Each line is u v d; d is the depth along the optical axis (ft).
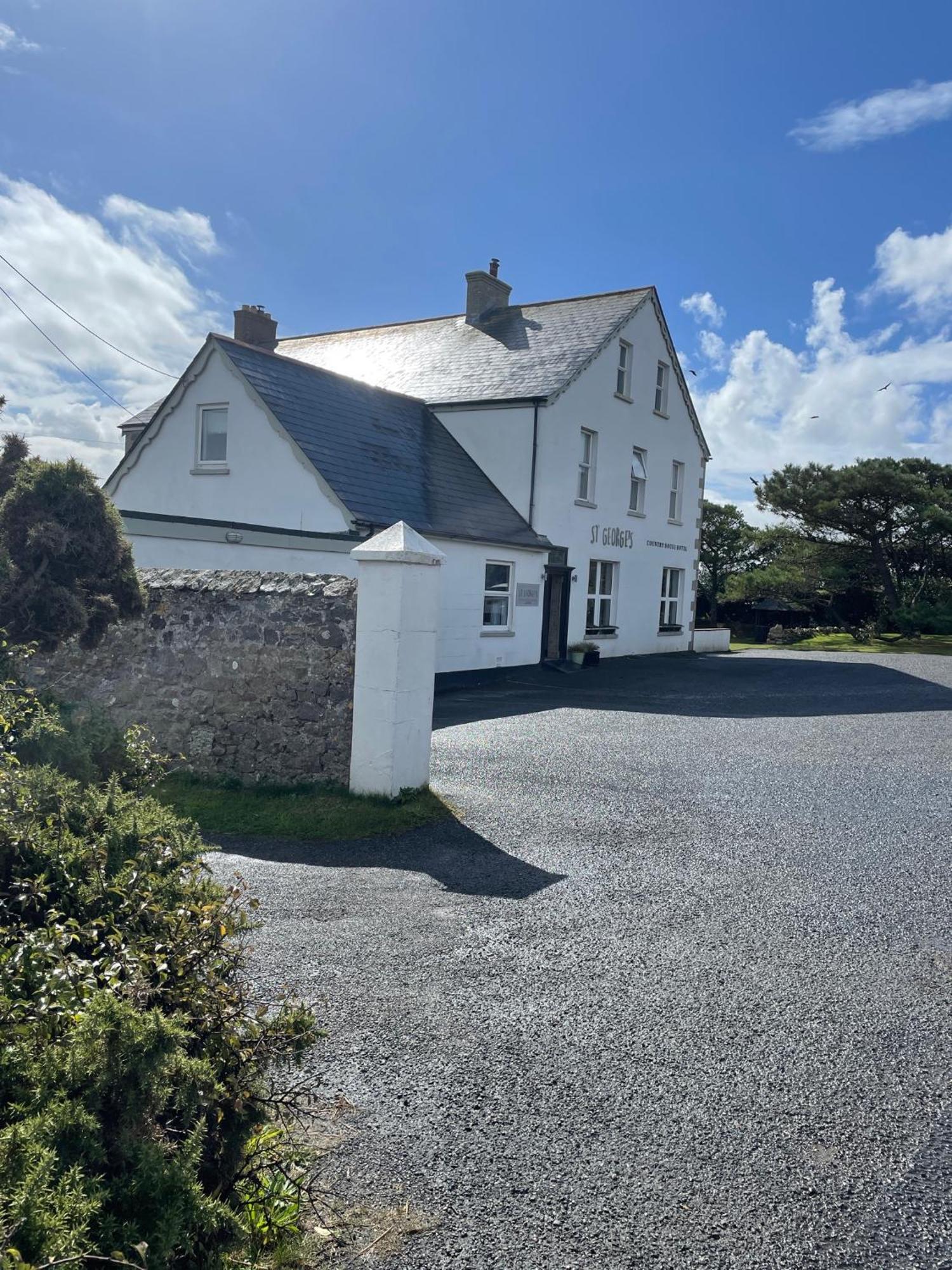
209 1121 7.87
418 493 55.67
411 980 14.06
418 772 26.04
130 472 58.75
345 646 25.86
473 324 80.18
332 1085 11.02
